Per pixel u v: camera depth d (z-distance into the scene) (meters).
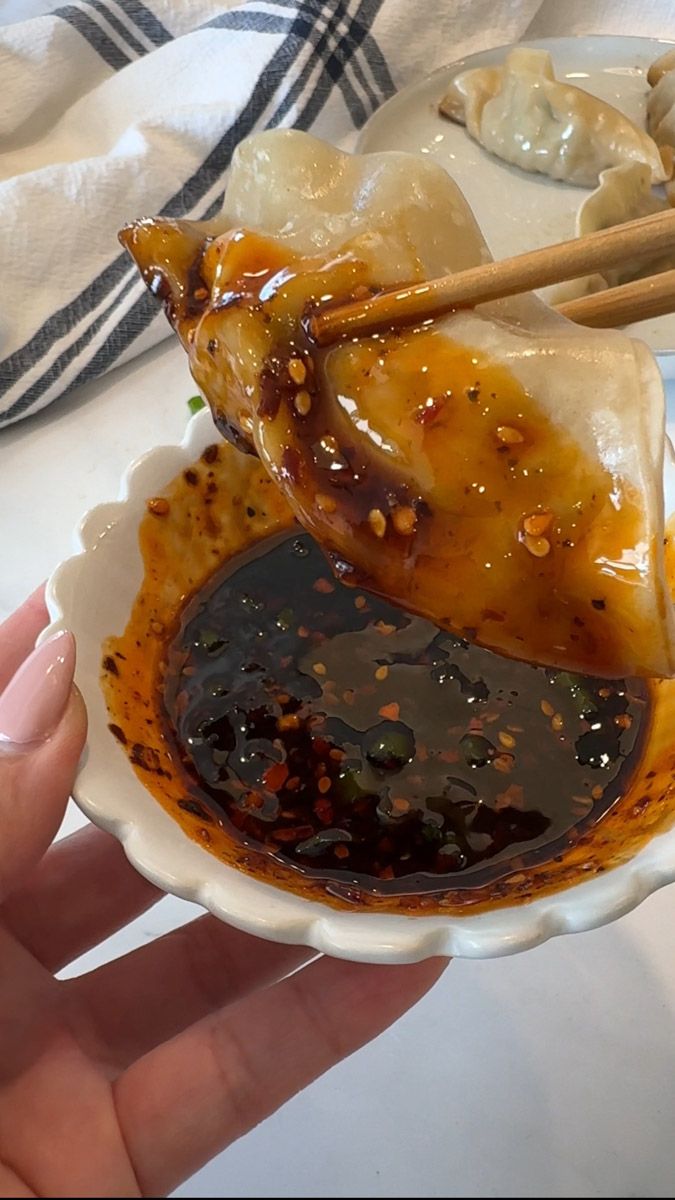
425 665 0.17
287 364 0.14
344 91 0.32
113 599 0.17
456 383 0.14
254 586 0.18
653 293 0.15
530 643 0.14
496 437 0.13
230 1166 0.16
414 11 0.33
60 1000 0.17
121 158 0.28
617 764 0.16
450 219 0.15
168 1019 0.18
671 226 0.13
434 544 0.14
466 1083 0.17
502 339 0.14
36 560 0.24
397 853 0.15
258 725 0.17
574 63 0.35
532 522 0.13
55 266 0.27
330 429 0.14
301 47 0.31
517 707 0.17
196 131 0.29
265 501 0.19
